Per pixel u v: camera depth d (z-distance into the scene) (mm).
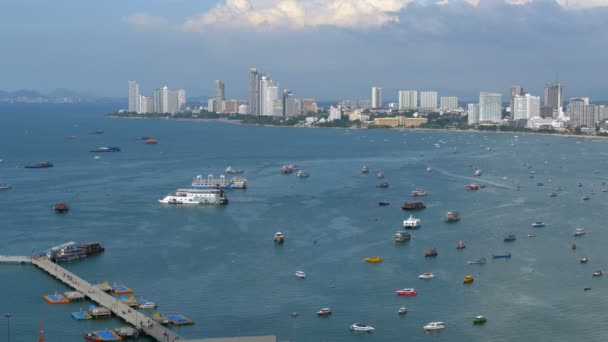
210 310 166375
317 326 157375
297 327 156625
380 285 185500
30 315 163250
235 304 170500
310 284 185875
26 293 179500
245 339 109562
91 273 196375
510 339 150875
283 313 164875
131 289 181250
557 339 150875
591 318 162375
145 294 177625
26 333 153000
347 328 156500
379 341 149875
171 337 146500
